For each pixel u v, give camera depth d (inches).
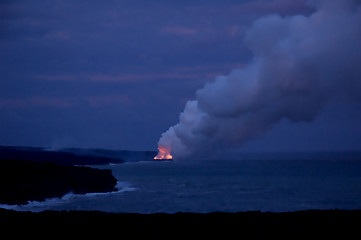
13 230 1780.3
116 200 4439.0
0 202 3604.8
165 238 1716.3
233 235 1755.7
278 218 2032.5
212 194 5521.7
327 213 2128.4
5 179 4153.5
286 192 5905.5
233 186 6924.2
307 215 2086.6
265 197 5182.1
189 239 1702.8
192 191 5920.3
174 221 1974.7
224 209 4033.0
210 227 1873.8
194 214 2146.9
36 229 1802.4
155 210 3846.0
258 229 1838.1
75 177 4985.2
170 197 4982.8
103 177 5615.2
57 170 4968.0
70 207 3762.3
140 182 7800.2
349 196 5388.8
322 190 6240.2
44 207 3703.3
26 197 3873.0
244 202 4613.7
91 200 4325.8
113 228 1840.6
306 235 1753.2
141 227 1865.2
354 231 1798.7
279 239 1710.1
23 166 4751.5
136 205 4131.4
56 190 4372.5
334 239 1705.2
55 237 1700.3
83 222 1929.1
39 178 4448.8
